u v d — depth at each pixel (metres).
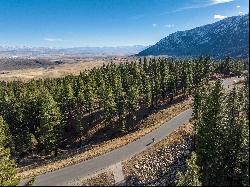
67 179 50.28
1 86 163.38
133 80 131.50
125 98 122.88
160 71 146.00
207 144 49.56
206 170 48.56
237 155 48.16
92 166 57.91
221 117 50.62
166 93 148.12
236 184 47.91
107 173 52.91
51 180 50.44
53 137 99.75
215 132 49.75
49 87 144.62
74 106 126.38
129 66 168.00
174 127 86.81
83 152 76.25
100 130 121.12
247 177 46.00
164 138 75.69
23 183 51.38
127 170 55.28
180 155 63.25
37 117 106.25
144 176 53.12
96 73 151.00
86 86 124.62
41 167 63.97
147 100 126.38
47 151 102.44
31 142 103.62
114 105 118.12
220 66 189.12
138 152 66.56
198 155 48.84
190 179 39.75
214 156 48.84
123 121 114.62
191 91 140.12
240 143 48.03
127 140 77.94
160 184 48.75
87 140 116.88
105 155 65.25
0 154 63.53
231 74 186.12
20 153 102.62
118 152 67.00
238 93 60.03
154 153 65.56
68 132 121.38
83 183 44.78
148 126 99.88
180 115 101.94
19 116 108.88
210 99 52.28
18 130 109.50
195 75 149.25
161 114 117.12
